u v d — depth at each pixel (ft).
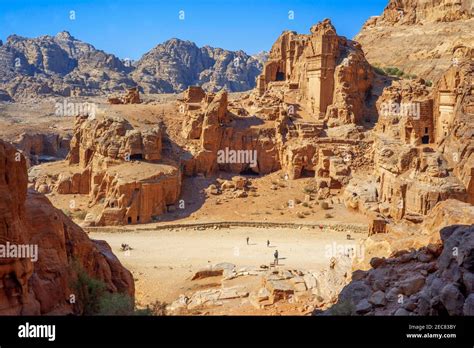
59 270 74.54
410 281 75.10
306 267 149.79
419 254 87.51
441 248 85.15
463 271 64.90
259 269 146.41
